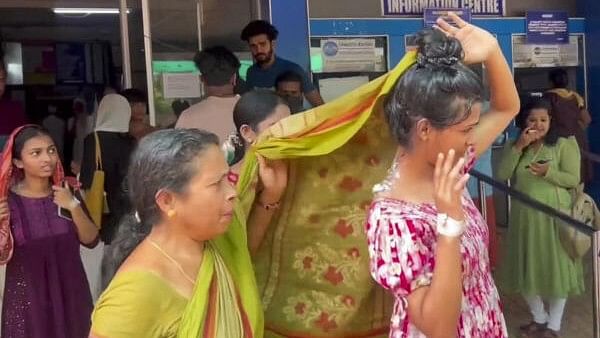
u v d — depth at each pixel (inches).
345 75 234.1
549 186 155.9
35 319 107.4
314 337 75.5
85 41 243.3
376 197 63.2
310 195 72.7
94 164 143.9
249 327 61.9
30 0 234.7
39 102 240.8
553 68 255.0
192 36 186.4
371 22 234.2
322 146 67.4
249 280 64.1
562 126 171.8
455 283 54.7
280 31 194.5
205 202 57.3
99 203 139.5
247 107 76.3
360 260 73.5
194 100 183.9
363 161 71.9
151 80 182.5
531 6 253.9
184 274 58.2
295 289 75.3
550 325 150.3
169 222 58.5
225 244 63.7
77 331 111.9
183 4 185.5
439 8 239.5
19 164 109.0
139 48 193.5
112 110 147.4
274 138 67.7
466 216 62.7
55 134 228.1
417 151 60.2
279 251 74.7
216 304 58.6
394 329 61.6
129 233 61.9
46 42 242.7
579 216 157.2
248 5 191.3
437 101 56.6
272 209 72.2
